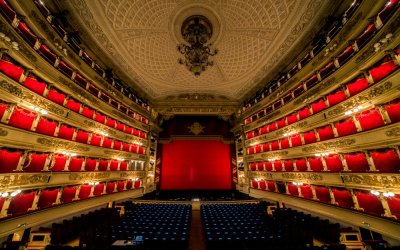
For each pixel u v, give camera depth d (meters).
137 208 13.90
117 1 9.54
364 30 7.75
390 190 6.64
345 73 8.55
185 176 20.95
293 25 10.30
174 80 17.12
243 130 18.81
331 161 9.68
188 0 10.37
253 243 7.31
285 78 13.39
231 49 13.61
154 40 12.57
